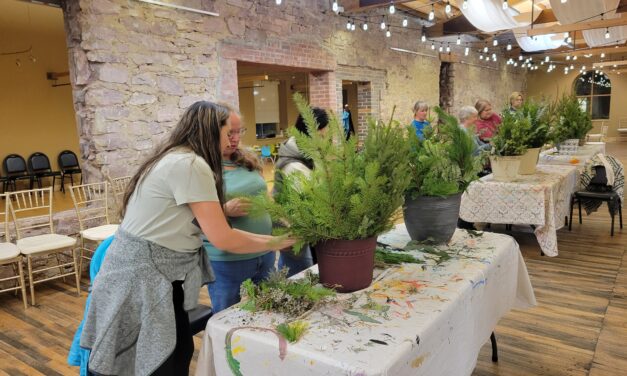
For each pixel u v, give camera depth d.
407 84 9.17
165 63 4.76
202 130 1.51
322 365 1.16
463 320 1.57
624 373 2.33
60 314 3.42
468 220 3.86
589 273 3.71
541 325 2.86
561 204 4.01
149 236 1.43
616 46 12.12
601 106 16.75
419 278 1.68
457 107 11.34
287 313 1.42
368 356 1.16
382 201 1.42
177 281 1.52
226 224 1.44
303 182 1.41
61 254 4.22
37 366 2.69
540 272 3.77
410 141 1.89
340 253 1.51
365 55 7.89
